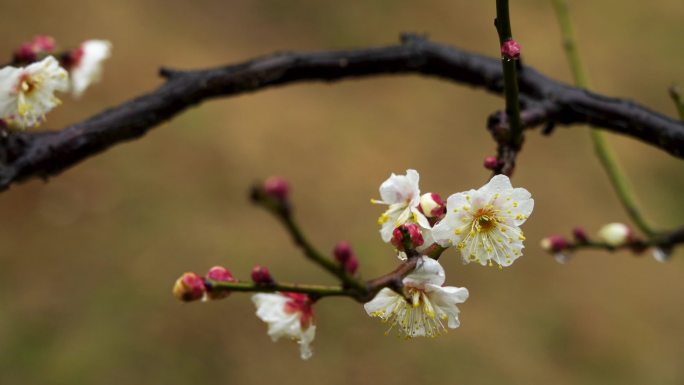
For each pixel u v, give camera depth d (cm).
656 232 236
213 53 710
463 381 491
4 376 451
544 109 171
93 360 467
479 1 811
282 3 775
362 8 781
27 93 154
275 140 636
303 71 186
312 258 105
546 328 532
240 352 491
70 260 521
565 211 608
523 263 569
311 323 135
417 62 190
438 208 134
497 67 188
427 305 129
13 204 552
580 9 795
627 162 646
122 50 682
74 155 160
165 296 508
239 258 536
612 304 552
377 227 577
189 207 566
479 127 682
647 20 781
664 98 703
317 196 597
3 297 493
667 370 520
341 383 483
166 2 750
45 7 696
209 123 636
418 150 652
